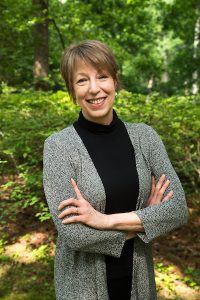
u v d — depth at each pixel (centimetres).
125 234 158
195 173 439
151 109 445
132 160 166
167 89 1361
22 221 425
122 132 170
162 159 173
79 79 163
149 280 172
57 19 1002
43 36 855
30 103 510
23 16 798
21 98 547
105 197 157
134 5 1076
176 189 169
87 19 1062
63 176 158
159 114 427
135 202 164
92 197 157
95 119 165
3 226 414
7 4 762
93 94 160
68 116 421
